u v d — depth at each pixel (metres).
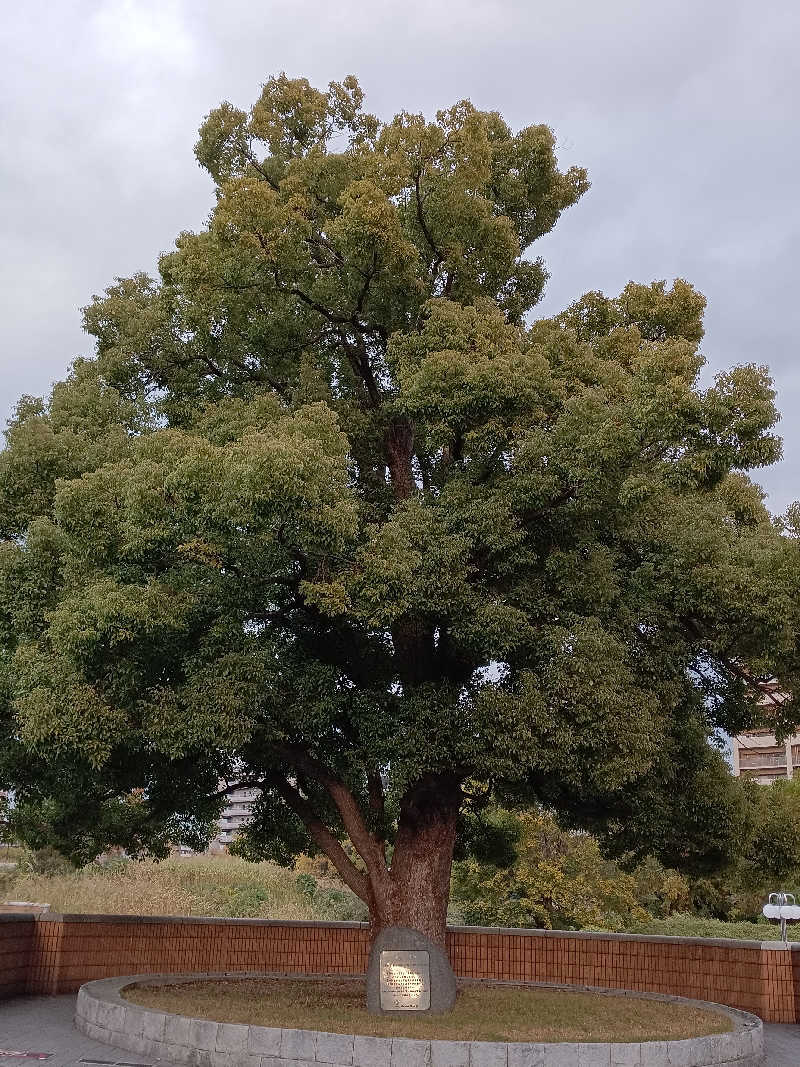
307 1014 10.66
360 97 15.79
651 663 11.84
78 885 26.33
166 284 14.88
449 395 11.95
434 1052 8.51
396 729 11.47
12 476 12.64
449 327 12.70
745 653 12.38
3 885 25.81
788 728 13.53
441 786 12.50
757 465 10.30
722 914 29.98
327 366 14.98
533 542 12.34
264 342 14.28
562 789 12.54
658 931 23.98
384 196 12.43
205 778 13.37
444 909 12.44
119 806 15.39
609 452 10.81
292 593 12.20
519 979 15.70
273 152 15.41
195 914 25.08
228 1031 8.98
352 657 13.29
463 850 17.22
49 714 10.31
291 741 12.28
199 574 11.70
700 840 13.49
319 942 16.52
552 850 23.05
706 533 11.80
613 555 12.44
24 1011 12.27
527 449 11.52
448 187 13.53
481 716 10.89
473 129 13.40
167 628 10.66
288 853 17.14
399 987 11.34
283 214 12.82
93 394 14.02
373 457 14.39
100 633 10.12
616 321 15.45
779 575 11.19
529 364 11.81
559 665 10.81
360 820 12.83
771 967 13.73
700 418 10.24
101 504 10.93
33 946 14.16
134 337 14.70
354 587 10.74
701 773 13.38
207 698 10.60
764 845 14.38
